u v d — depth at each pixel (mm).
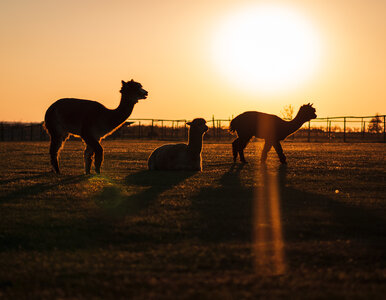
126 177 11906
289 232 6273
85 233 6250
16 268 4953
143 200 8500
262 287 4348
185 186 10227
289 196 9016
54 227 6535
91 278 4613
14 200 8453
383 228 6449
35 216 7113
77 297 4164
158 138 47906
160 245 5719
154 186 10242
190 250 5480
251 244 5723
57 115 12680
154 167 13719
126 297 4160
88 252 5488
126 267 4926
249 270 4828
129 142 37562
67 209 7684
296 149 25750
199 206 7973
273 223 6742
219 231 6340
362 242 5816
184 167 13352
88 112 12500
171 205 8039
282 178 11781
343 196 9047
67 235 6133
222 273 4742
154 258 5219
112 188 9953
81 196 8922
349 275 4676
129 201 8406
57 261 5152
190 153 13367
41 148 26641
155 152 13836
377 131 45000
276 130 15625
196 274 4711
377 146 29719
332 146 29844
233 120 16422
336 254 5328
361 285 4414
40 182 10891
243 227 6504
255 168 14320
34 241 5922
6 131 57969
